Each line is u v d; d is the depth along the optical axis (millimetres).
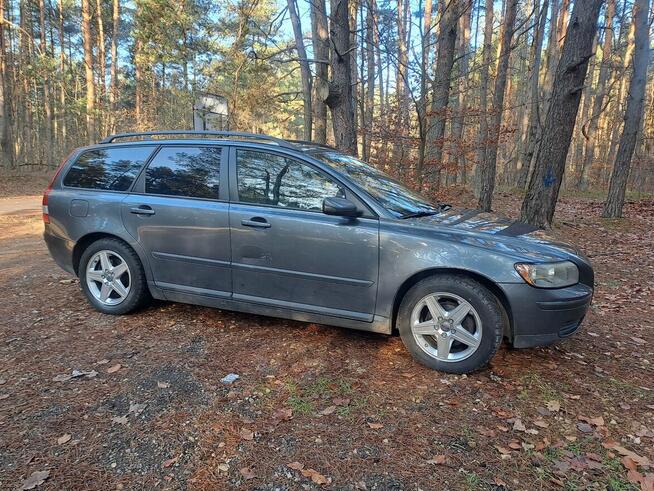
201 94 11000
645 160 24812
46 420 2600
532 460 2359
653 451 2463
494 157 13180
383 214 3391
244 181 3771
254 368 3275
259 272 3660
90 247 4281
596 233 10578
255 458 2332
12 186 19719
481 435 2559
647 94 31234
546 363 3479
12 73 27125
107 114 23938
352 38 12797
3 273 5738
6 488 2082
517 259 3055
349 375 3193
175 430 2543
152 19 19422
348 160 4109
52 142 30750
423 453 2395
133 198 4117
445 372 3246
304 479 2191
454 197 10352
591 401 2961
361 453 2387
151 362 3334
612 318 4695
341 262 3396
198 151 3996
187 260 3912
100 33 26766
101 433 2502
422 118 8680
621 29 23500
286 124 22938
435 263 3164
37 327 3949
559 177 8680
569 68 8047
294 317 3670
